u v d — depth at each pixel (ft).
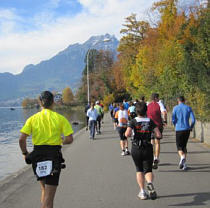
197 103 42.88
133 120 18.43
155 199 17.63
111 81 215.72
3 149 60.29
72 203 17.70
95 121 51.01
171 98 65.36
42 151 13.67
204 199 17.79
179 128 25.62
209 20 43.21
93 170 26.16
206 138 39.65
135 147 18.22
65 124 14.26
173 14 92.73
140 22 146.00
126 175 23.98
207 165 26.68
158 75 82.43
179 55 64.85
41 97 14.58
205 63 42.32
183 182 21.49
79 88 301.43
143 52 101.19
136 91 131.13
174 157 31.09
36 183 22.75
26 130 13.94
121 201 17.79
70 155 34.81
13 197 19.33
